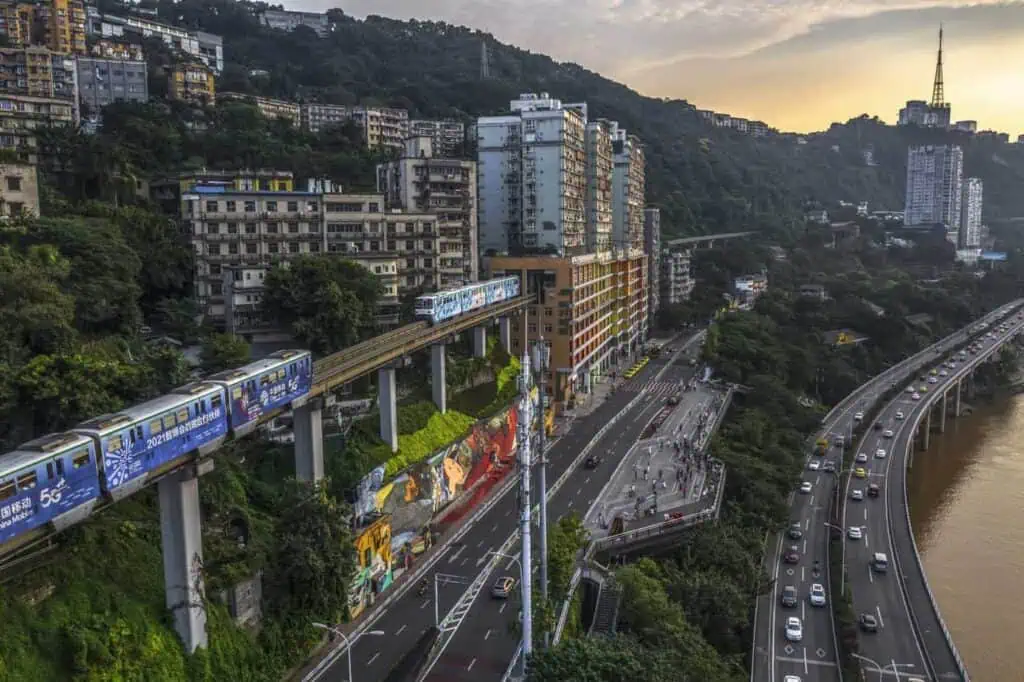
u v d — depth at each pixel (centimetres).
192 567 5741
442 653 6625
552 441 13425
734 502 11356
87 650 5047
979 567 11644
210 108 19925
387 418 9262
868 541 11306
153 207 13438
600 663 5400
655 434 13925
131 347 8906
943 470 15925
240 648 6019
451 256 14575
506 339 14075
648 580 7931
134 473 5222
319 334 10144
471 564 8444
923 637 8812
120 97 19538
